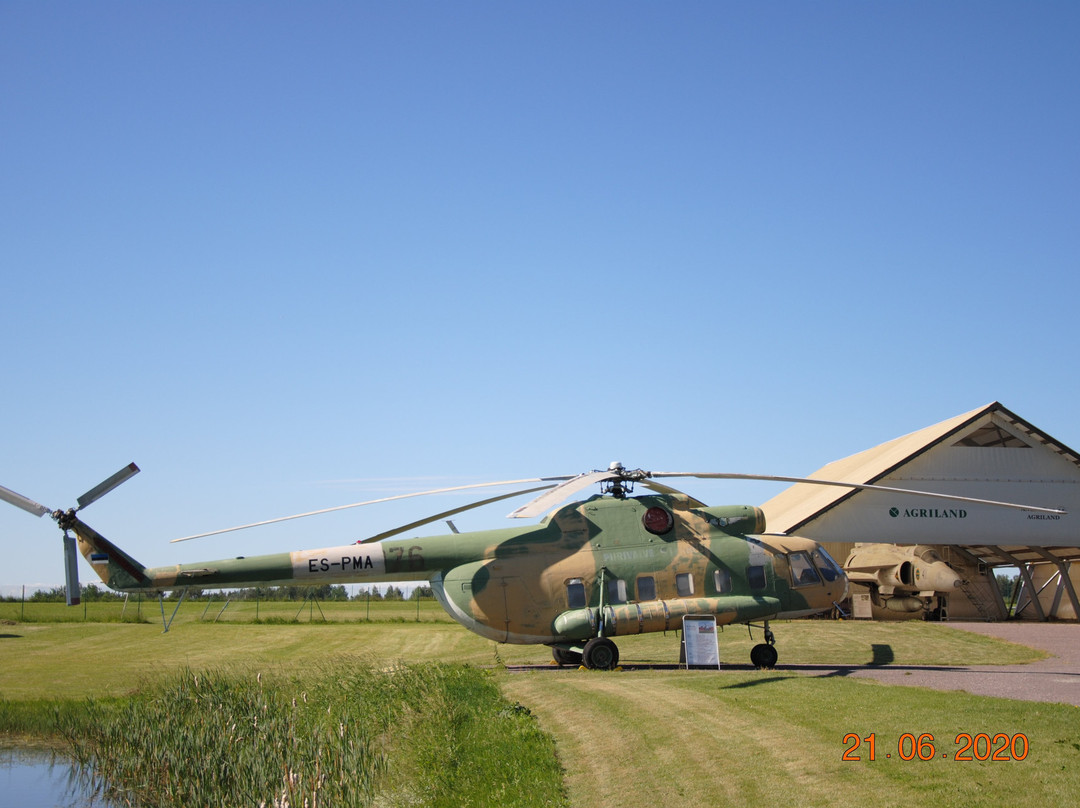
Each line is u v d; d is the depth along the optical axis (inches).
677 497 948.6
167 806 573.0
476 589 878.4
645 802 414.6
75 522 810.2
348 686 795.4
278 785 571.2
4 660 1096.2
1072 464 1685.5
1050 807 355.9
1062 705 539.2
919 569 1505.9
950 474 1651.1
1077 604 1731.1
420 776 537.6
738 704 579.2
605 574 894.4
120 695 826.8
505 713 623.5
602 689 687.1
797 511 1742.1
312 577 876.6
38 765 659.4
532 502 746.2
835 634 1192.2
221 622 1781.5
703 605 886.4
